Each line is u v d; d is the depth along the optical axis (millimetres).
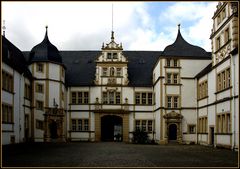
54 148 36344
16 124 42969
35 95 52312
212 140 44781
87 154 28547
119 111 60094
